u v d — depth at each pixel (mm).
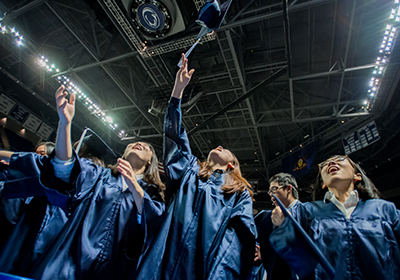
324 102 11977
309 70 10711
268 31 9594
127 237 1804
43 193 1763
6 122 11547
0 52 10797
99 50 10047
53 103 12875
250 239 1763
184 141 2168
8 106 11680
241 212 1888
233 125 13516
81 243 1615
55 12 8719
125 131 14359
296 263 1230
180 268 1558
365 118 11461
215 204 1852
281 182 3516
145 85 11906
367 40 9188
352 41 9281
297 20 9102
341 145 14062
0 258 1673
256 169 16375
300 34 9539
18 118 11961
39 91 12258
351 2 8109
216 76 10547
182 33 8328
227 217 1827
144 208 1726
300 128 14039
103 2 7703
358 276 1420
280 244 1273
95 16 9414
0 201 2180
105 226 1772
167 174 2008
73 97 1848
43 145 3016
